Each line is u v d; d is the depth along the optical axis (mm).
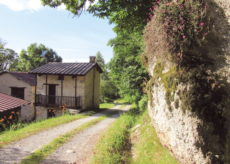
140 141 4246
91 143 5277
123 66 12898
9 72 15109
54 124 7656
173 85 2654
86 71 12797
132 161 3621
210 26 2617
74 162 3951
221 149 2164
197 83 2375
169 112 2775
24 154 4297
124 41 13422
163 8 3006
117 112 13266
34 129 6676
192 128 2289
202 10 2639
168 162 2900
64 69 13633
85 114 11391
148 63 4254
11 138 5477
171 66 3010
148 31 3912
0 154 4219
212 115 2256
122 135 5000
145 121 5121
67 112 12031
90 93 14742
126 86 11945
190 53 2734
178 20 2783
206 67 2586
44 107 13875
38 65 32594
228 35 2492
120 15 6566
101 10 6590
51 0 5988
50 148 4750
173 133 2680
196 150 2244
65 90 13594
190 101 2303
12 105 9250
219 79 2436
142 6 6012
